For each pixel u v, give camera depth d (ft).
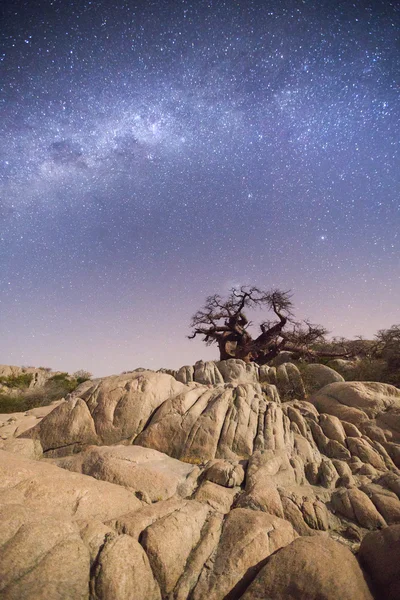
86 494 18.11
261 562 15.14
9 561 11.73
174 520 16.34
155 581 13.92
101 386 33.01
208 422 28.84
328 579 13.06
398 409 33.22
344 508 20.68
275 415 30.58
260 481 22.07
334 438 30.35
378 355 82.89
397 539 15.07
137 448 25.89
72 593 11.85
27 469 19.07
